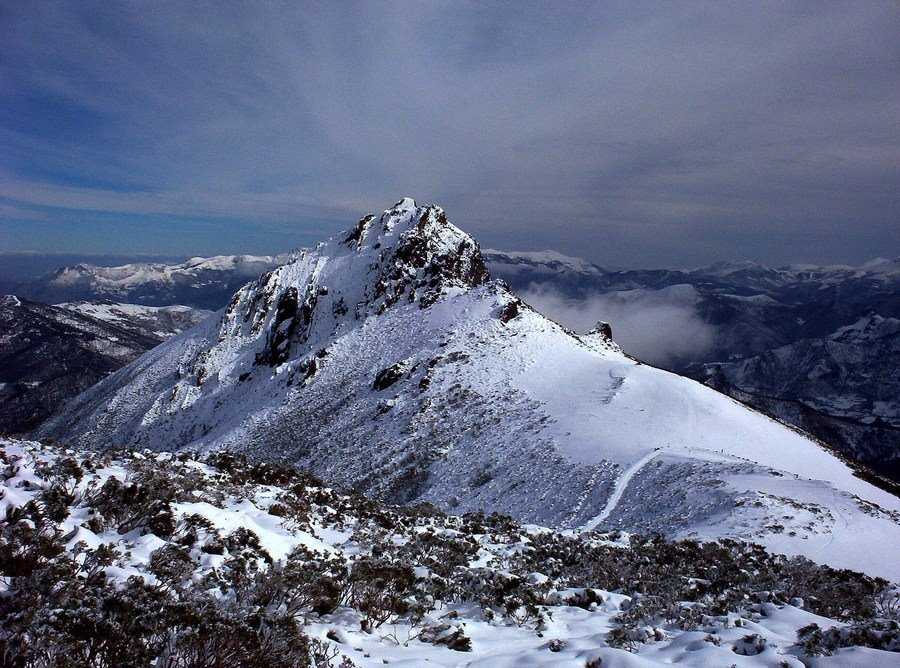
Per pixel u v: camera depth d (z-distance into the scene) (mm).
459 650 5898
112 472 9477
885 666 5137
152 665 4359
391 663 5098
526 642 6320
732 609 8125
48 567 5262
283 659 4754
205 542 7406
